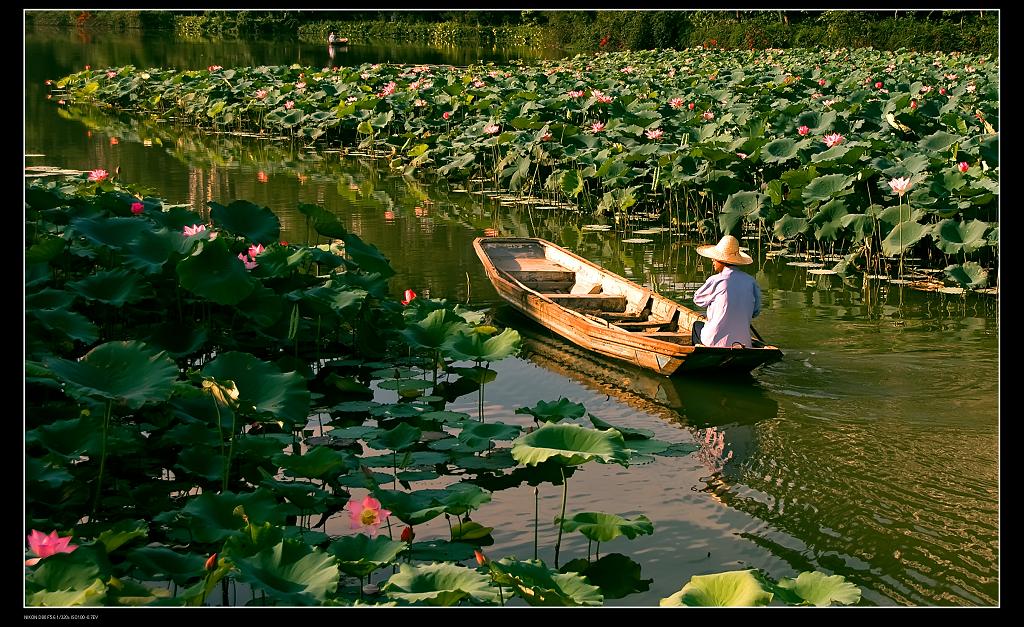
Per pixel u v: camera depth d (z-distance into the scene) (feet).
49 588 14.20
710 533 19.38
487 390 27.76
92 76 105.09
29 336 22.82
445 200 57.31
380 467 22.03
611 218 52.70
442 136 67.26
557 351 31.32
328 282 28.58
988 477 21.77
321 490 19.90
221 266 24.76
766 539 19.11
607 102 65.51
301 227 48.44
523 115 66.03
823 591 14.38
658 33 156.35
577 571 17.87
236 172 65.10
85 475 20.65
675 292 38.04
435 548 18.28
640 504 20.66
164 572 15.60
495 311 35.42
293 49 172.96
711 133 54.70
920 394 26.91
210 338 28.09
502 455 23.11
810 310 35.53
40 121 87.92
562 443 18.29
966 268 36.47
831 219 40.81
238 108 85.76
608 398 27.12
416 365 29.35
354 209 54.03
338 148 77.71
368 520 17.30
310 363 29.19
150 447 21.95
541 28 187.11
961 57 107.24
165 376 18.47
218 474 19.74
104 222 26.71
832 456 23.04
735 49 140.36
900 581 17.48
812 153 46.42
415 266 41.50
